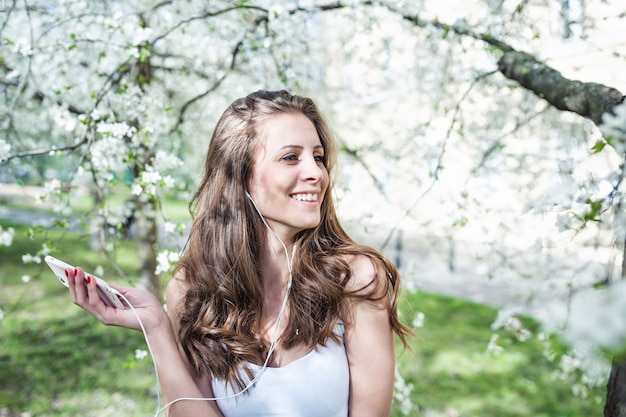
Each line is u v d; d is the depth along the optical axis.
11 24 3.06
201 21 3.13
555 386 4.42
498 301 6.68
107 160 2.46
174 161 2.51
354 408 1.42
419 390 4.34
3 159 2.29
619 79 2.68
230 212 1.50
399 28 3.48
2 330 5.52
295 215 1.42
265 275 1.52
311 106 1.53
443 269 8.08
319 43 3.87
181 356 1.41
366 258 1.47
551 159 3.47
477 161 3.58
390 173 3.91
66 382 4.45
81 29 2.68
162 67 3.47
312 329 1.37
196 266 1.54
